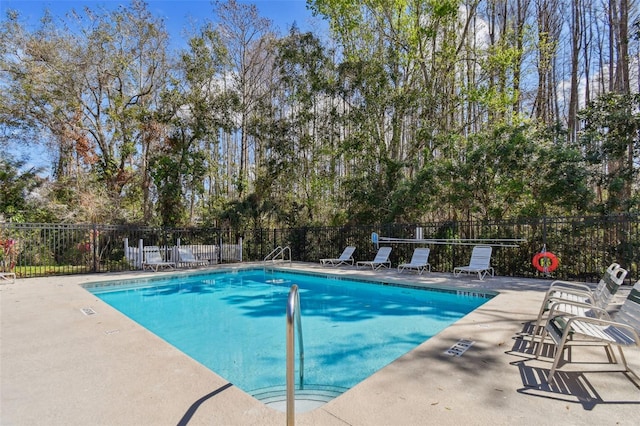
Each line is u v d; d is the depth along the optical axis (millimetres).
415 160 14445
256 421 2467
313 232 14992
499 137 11062
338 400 2732
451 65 15039
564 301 3781
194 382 3158
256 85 20750
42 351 4035
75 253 13836
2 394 2955
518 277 9508
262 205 17375
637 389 2898
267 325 6355
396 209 12844
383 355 4746
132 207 19125
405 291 8977
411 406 2629
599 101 10703
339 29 15672
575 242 9242
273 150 17172
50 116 16859
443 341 4160
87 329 4949
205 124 17109
